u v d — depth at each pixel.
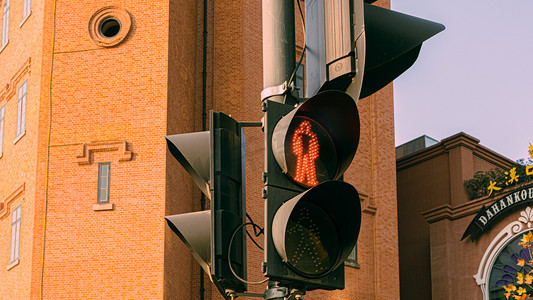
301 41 30.48
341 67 5.97
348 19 5.98
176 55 27.98
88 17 27.77
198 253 6.54
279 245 5.48
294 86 6.46
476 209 34.62
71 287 25.31
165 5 27.38
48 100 27.30
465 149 37.09
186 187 28.20
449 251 35.03
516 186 33.59
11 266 27.12
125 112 26.64
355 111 5.80
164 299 24.69
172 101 27.12
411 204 38.22
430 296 36.16
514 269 33.09
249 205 28.72
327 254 5.66
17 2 30.98
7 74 30.62
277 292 6.09
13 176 28.55
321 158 5.87
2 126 30.23
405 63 6.66
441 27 6.27
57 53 27.69
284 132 5.69
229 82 29.98
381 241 32.78
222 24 30.72
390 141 34.38
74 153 26.58
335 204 5.71
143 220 25.52
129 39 27.25
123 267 25.17
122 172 26.12
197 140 6.68
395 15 6.29
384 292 32.16
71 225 25.94
